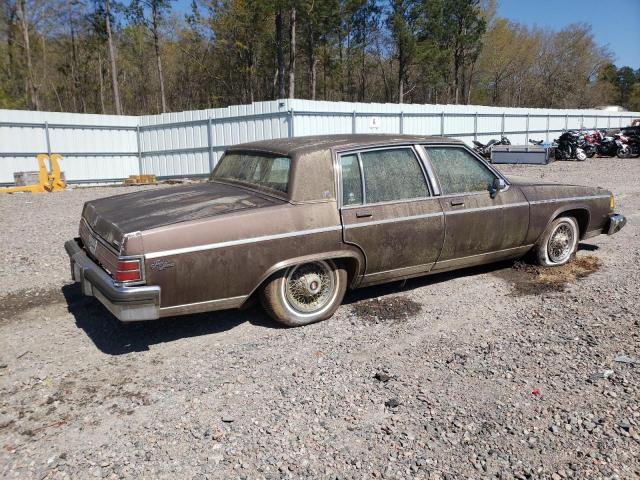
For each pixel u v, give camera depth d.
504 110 27.47
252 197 4.14
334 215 4.06
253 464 2.53
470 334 4.00
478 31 45.72
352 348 3.79
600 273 5.47
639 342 3.76
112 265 3.56
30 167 18.00
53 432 2.81
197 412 2.98
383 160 4.41
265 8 35.69
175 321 4.33
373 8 43.47
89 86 42.75
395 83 51.53
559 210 5.42
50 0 33.97
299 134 17.64
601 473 2.42
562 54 59.62
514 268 5.60
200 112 19.17
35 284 5.44
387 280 4.54
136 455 2.61
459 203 4.70
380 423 2.85
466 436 2.72
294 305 4.11
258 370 3.47
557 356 3.59
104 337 4.05
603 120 35.50
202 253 3.57
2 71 34.97
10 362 3.64
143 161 21.03
